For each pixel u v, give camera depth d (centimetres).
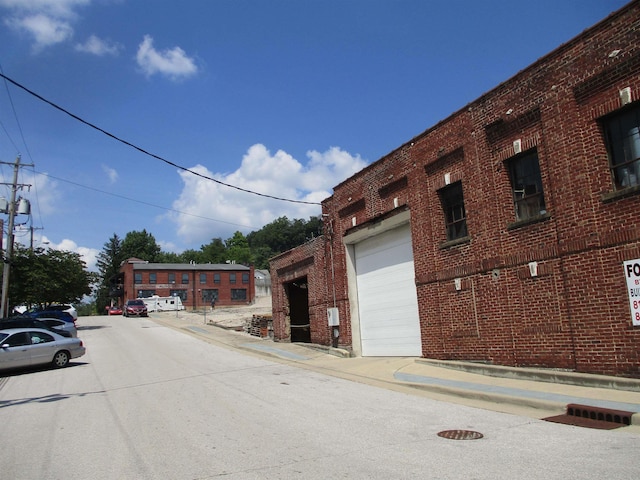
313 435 757
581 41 1061
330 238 2089
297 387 1241
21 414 1012
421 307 1552
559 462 582
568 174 1084
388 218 1730
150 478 577
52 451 715
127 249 11106
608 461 578
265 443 716
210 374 1502
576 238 1066
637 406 811
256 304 7850
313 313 2247
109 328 3769
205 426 833
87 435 802
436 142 1495
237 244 12181
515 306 1220
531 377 1130
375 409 952
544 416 848
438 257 1488
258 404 1020
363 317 1923
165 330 3494
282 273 2580
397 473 565
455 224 1459
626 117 1002
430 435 741
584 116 1059
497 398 981
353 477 557
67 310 4053
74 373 1650
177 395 1145
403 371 1423
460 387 1107
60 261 3828
